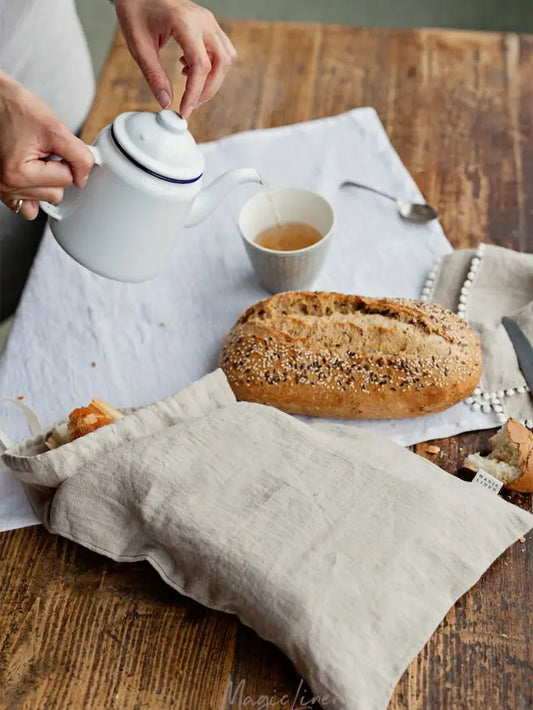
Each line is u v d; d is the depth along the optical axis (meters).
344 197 1.20
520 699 0.81
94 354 1.07
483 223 1.15
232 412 0.93
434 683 0.82
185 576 0.86
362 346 0.97
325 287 1.11
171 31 0.95
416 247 1.14
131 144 0.85
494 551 0.85
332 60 1.34
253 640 0.85
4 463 0.92
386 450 0.93
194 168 0.87
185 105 0.94
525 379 1.00
